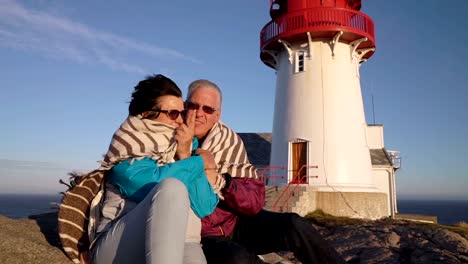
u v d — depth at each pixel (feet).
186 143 9.67
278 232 10.77
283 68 58.49
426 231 36.78
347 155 52.19
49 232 20.90
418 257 29.86
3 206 549.95
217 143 12.08
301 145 54.24
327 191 49.65
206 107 12.09
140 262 7.42
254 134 84.53
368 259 30.22
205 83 12.39
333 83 54.13
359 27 53.52
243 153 12.51
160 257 6.42
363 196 50.57
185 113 10.06
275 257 26.99
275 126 58.13
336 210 49.08
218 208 11.05
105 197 9.00
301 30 52.90
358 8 61.21
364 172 53.52
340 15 52.31
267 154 76.13
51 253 16.31
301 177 53.16
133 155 8.71
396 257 30.22
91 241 8.64
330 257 10.46
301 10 53.31
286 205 45.88
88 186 9.02
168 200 6.88
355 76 56.85
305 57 55.83
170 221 6.71
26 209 456.04
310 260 10.57
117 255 7.71
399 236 35.65
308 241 10.55
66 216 8.82
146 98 9.50
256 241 11.30
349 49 56.59
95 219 8.86
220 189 10.47
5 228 19.56
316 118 53.26
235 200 10.55
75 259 8.91
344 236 37.32
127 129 9.22
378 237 35.60
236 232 11.46
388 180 67.62
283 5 62.85
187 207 7.11
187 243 9.05
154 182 8.23
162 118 9.59
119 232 7.75
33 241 17.61
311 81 54.65
